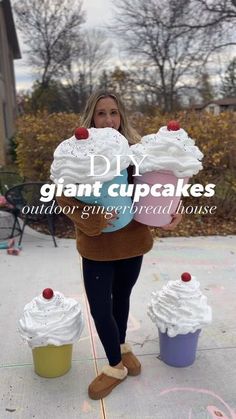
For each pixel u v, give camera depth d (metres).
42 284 3.87
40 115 7.45
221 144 5.75
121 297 2.43
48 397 2.30
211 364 2.60
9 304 3.45
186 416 2.16
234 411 2.20
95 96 2.26
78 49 29.61
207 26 17.56
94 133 1.96
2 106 17.59
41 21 27.70
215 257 4.68
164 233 5.56
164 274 4.13
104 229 2.10
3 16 19.89
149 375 2.48
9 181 6.84
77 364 2.60
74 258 4.60
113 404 2.24
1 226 5.24
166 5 18.89
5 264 4.41
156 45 20.95
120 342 2.51
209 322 2.43
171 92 22.48
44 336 2.27
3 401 2.28
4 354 2.72
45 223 5.79
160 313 2.47
